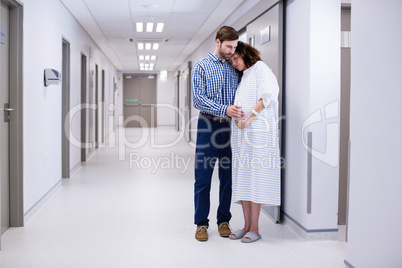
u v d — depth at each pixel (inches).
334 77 125.5
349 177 98.7
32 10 153.4
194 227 138.7
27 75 146.3
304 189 128.6
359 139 94.0
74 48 256.8
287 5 143.9
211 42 329.7
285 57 146.4
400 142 77.8
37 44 161.3
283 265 105.9
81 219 148.0
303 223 129.3
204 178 124.8
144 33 324.2
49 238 126.2
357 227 94.9
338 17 124.5
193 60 439.5
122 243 121.9
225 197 129.3
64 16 222.4
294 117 137.8
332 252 116.3
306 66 127.0
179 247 118.8
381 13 84.6
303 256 112.7
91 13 246.8
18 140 138.6
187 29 308.3
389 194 81.6
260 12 167.6
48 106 180.4
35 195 157.6
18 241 123.3
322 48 124.6
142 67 633.6
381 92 84.6
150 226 139.6
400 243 78.0
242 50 120.4
